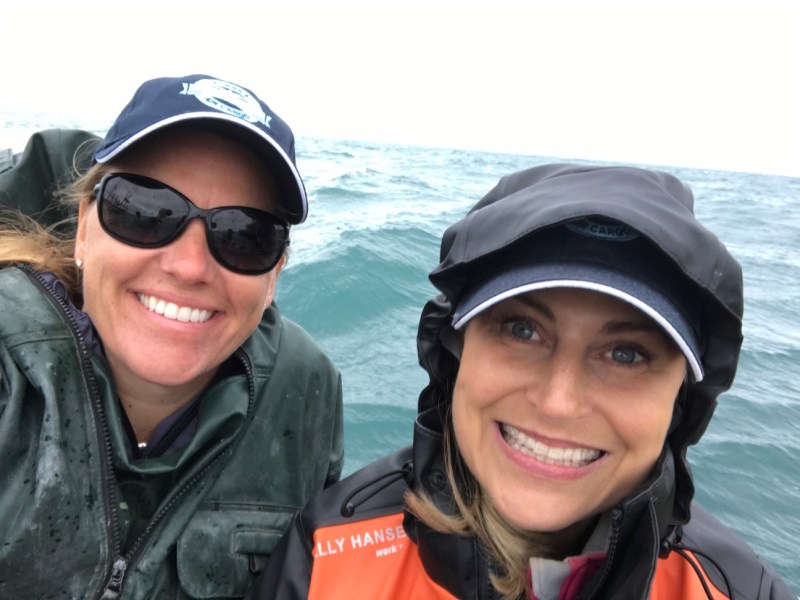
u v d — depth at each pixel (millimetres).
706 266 318
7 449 415
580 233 327
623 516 354
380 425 1226
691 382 371
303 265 2189
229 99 427
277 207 461
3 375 428
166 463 462
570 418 349
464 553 413
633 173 348
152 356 438
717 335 344
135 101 434
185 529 479
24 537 412
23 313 437
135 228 417
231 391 496
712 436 1351
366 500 480
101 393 452
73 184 498
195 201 424
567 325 340
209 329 452
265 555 513
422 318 437
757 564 437
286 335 583
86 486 437
